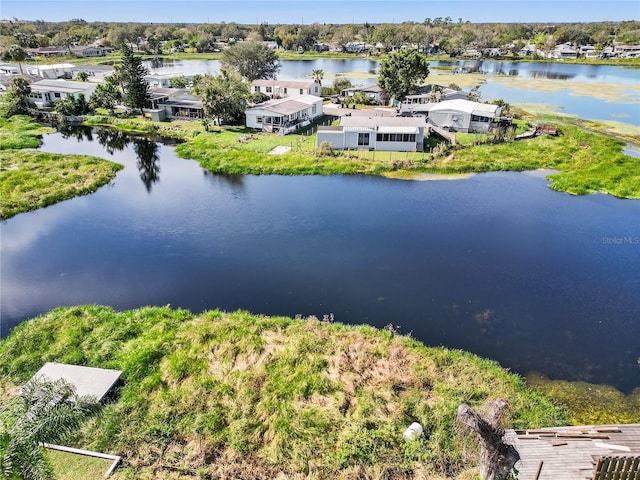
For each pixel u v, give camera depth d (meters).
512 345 21.84
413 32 193.38
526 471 13.04
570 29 194.62
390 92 74.94
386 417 16.84
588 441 14.20
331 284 27.06
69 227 35.06
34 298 25.92
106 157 52.81
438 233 33.72
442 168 47.09
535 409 17.59
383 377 19.02
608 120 67.75
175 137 61.31
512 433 14.73
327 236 33.22
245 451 15.57
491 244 32.03
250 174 47.06
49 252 31.19
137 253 31.11
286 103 65.12
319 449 15.57
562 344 21.94
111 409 17.06
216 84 64.00
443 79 117.19
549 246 31.75
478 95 76.44
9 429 11.77
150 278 27.98
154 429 16.34
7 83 84.94
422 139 52.56
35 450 11.50
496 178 45.34
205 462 15.22
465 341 22.11
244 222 35.75
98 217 36.88
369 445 15.59
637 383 19.52
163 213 37.59
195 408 17.28
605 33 193.88
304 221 35.78
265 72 96.12
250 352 20.36
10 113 71.00
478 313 24.30
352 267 28.98
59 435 12.15
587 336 22.52
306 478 14.53
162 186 43.84
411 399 17.72
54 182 42.78
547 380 19.64
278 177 46.16
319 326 22.64
